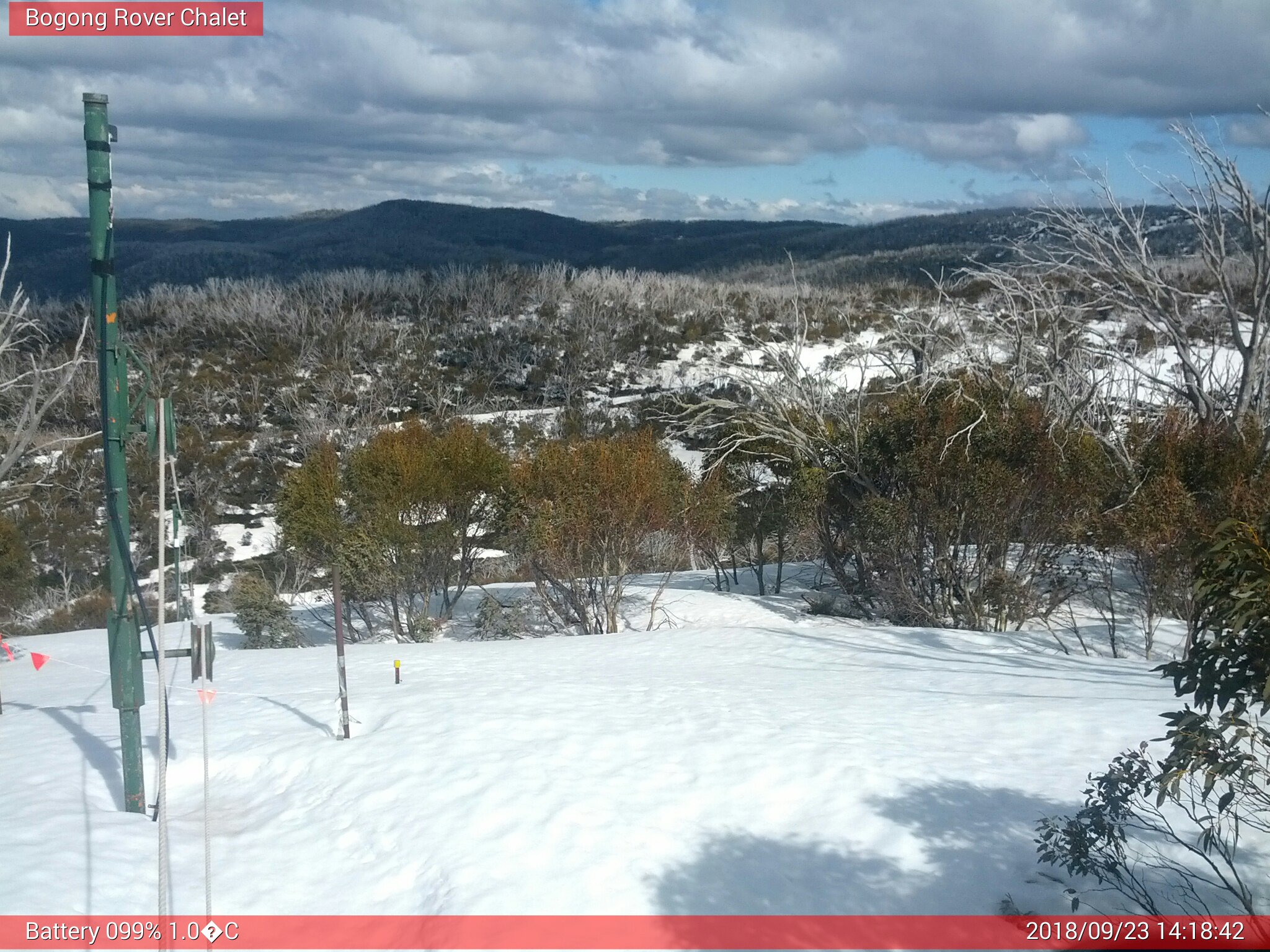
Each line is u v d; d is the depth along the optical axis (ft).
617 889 22.77
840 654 55.21
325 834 27.14
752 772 29.27
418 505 83.35
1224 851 21.18
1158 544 54.54
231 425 184.96
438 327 250.98
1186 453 63.98
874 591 79.66
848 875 23.00
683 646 58.59
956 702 38.99
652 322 246.06
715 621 78.02
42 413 82.17
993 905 21.36
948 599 72.13
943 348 87.30
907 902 21.72
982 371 83.30
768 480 95.91
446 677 45.96
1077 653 56.54
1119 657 56.49
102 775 31.60
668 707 37.83
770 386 88.74
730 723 34.96
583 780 28.99
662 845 24.77
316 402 189.06
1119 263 77.10
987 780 27.99
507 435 175.94
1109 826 20.03
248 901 23.57
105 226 25.16
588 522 74.90
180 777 32.01
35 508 125.49
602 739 32.81
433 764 30.99
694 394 178.70
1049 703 38.19
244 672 50.57
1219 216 71.20
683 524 82.94
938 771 28.81
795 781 28.40
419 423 93.25
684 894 22.53
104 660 60.49
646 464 77.10
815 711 37.14
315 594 98.22
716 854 24.29
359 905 23.41
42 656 38.29
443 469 85.20
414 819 27.07
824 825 25.54
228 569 128.47
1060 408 77.00
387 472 82.64
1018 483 67.72
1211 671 16.17
